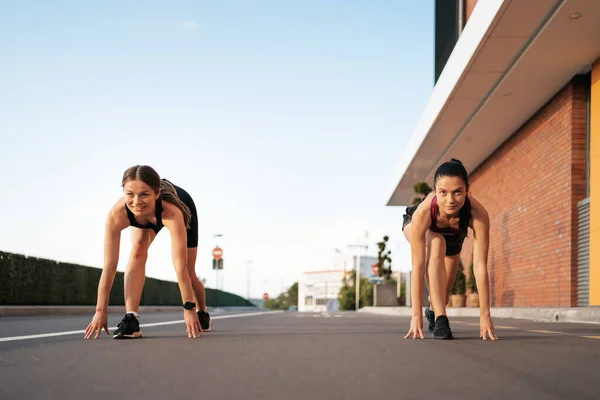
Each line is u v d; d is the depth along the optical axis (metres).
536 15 11.22
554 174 14.59
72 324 8.76
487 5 11.70
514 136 17.91
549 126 15.03
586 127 13.61
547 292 14.94
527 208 16.56
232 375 2.70
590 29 11.45
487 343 4.36
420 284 4.93
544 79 13.84
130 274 5.12
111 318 12.04
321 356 3.46
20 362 3.24
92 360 3.32
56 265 17.39
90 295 19.70
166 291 28.84
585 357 3.39
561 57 12.70
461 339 4.77
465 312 16.72
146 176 4.69
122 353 3.71
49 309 15.83
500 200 19.23
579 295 13.32
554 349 3.88
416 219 4.85
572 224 13.53
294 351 3.77
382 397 2.13
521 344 4.27
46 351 3.86
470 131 17.97
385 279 38.78
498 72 13.83
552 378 2.58
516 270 17.41
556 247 14.40
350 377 2.61
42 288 16.59
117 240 5.00
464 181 4.60
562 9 10.74
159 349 3.96
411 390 2.27
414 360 3.24
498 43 12.41
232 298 51.19
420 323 4.88
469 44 13.16
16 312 14.40
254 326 7.82
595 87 12.79
